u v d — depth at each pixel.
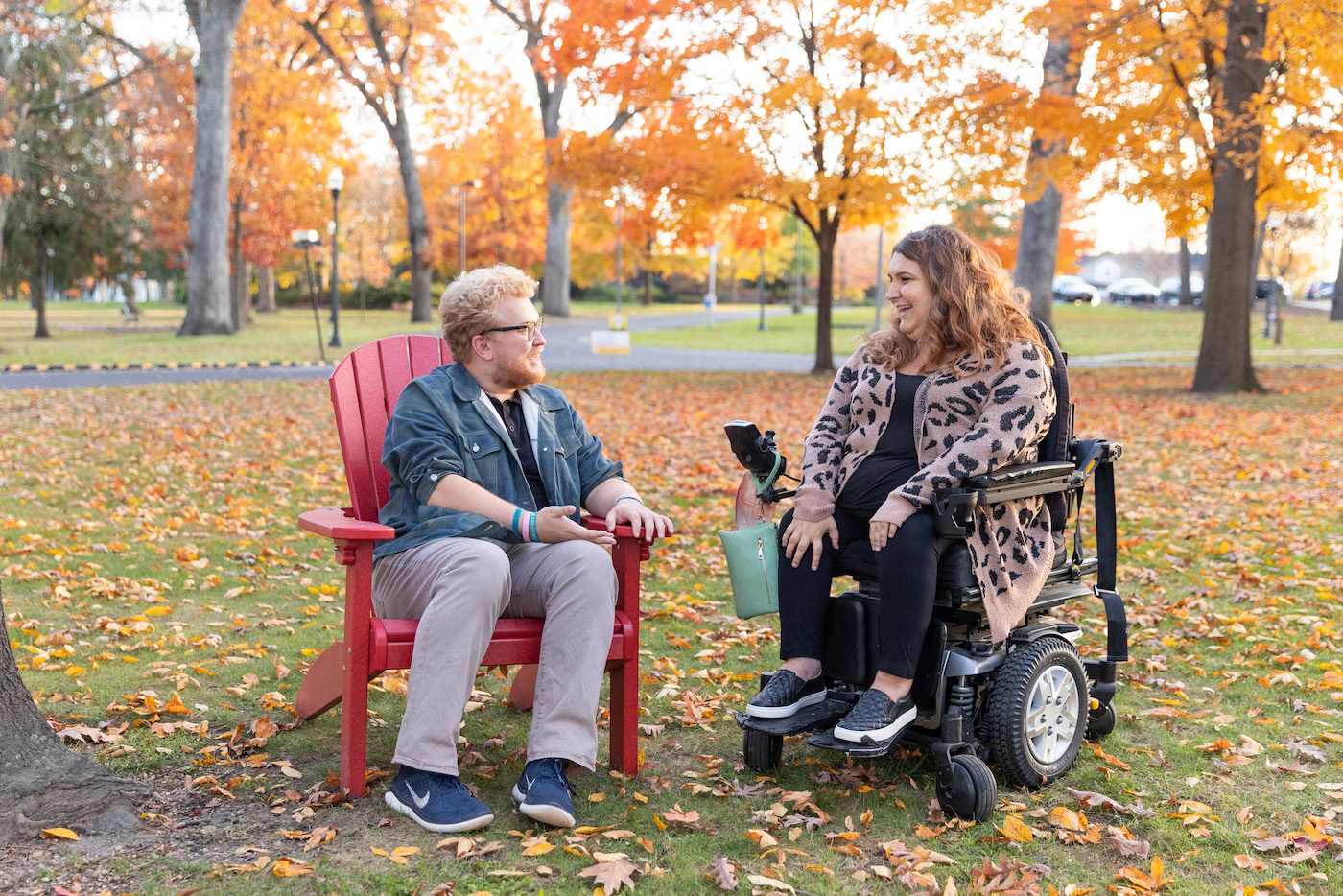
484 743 2.97
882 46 13.91
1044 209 20.12
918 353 2.82
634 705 2.76
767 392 15.73
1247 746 3.00
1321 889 2.21
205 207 26.69
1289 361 22.09
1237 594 4.77
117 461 8.24
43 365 18.11
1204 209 14.90
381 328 33.66
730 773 2.82
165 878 2.13
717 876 2.20
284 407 12.21
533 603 2.62
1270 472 8.28
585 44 15.47
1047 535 2.78
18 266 27.58
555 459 2.83
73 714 3.06
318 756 2.85
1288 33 12.08
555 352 26.22
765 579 2.81
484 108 43.81
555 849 2.31
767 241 20.12
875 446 2.80
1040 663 2.67
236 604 4.48
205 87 26.20
